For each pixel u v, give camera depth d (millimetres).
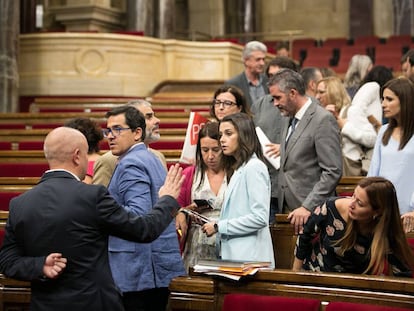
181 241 4996
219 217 4820
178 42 14383
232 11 20141
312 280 3992
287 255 5133
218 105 5629
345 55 17422
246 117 4707
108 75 13844
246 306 3988
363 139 6094
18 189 6203
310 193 4918
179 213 4941
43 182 3752
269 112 5809
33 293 3695
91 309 3625
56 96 13758
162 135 8109
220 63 14492
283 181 5168
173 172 3984
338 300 3934
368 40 18062
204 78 14516
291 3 20219
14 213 3719
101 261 3695
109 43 13836
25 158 7285
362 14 19719
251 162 4629
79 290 3627
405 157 5074
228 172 4852
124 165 4348
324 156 4988
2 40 12852
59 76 13758
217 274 4137
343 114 6395
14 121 9734
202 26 19953
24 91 13805
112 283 3715
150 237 3756
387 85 5121
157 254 4477
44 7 16328
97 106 11500
